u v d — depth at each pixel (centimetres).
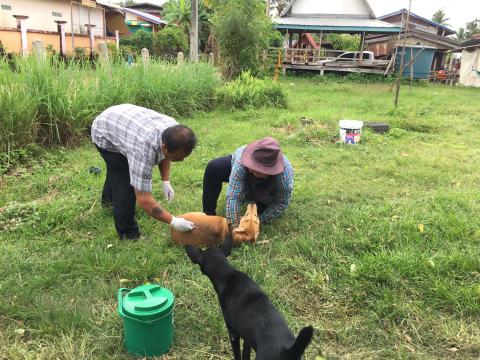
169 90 926
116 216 401
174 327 296
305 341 182
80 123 700
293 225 443
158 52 2825
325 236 417
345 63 2494
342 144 779
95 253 371
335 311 315
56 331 288
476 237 405
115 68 871
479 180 605
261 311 225
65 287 333
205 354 276
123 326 286
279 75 2392
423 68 2608
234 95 1100
